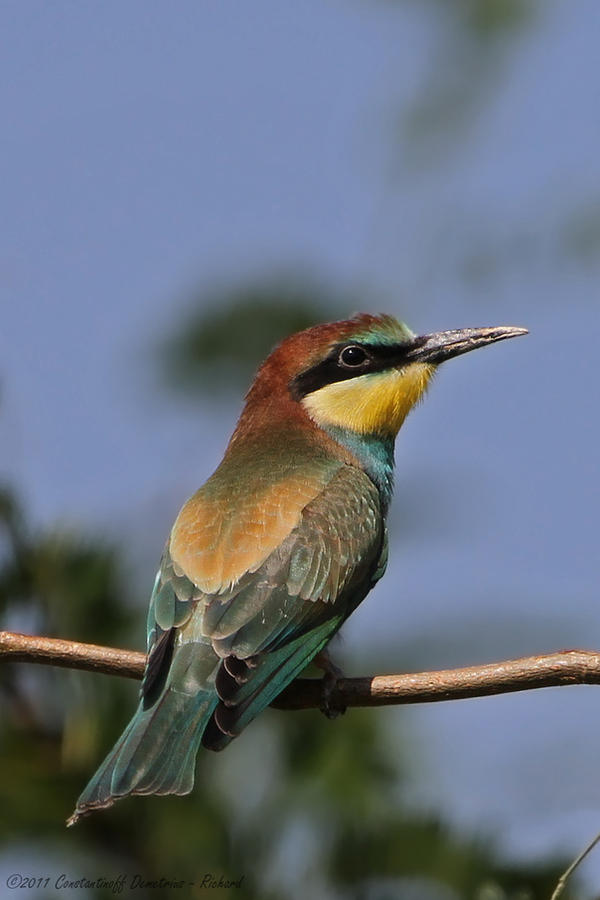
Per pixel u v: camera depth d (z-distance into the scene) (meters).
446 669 11.44
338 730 10.69
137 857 9.95
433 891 9.83
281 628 11.07
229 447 13.31
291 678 10.88
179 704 10.38
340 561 11.75
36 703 10.30
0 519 10.78
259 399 13.57
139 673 10.34
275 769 10.49
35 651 10.12
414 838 9.92
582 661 9.84
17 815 9.84
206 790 10.34
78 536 11.07
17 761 10.02
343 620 11.76
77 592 10.87
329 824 10.13
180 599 10.98
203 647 10.73
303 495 12.05
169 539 11.55
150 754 9.88
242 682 10.55
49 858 9.90
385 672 11.98
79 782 10.04
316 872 9.95
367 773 10.42
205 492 12.00
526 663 9.99
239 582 11.16
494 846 9.98
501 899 9.77
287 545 11.52
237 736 10.18
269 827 10.13
